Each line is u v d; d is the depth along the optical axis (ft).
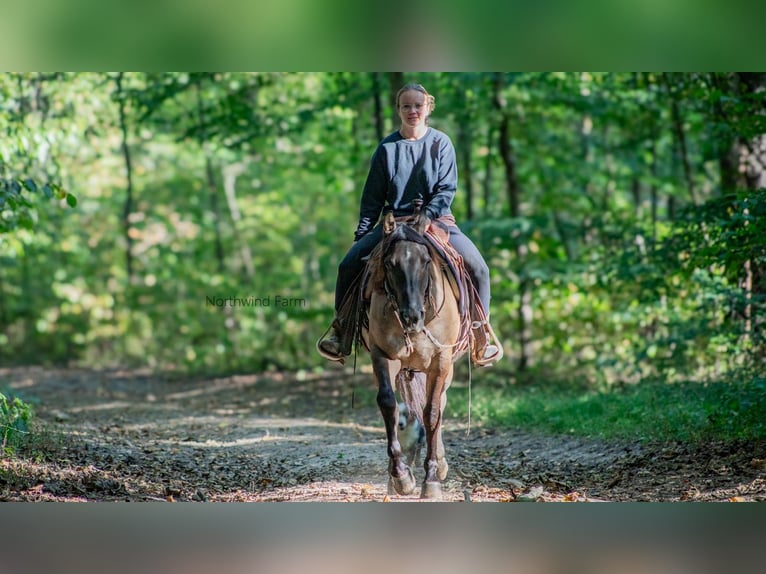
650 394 41.52
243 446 38.47
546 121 72.23
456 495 27.99
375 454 35.42
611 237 55.26
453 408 46.88
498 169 79.30
